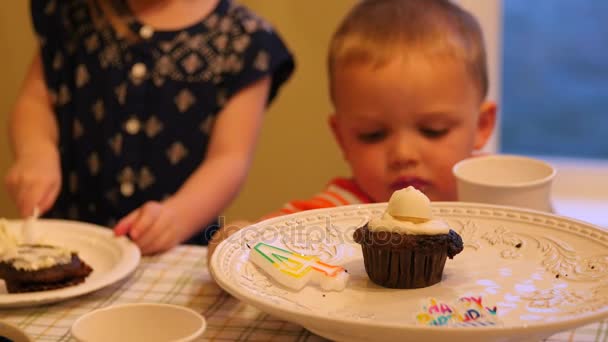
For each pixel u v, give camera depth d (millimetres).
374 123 1190
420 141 1177
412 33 1179
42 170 1303
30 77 1531
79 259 882
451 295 663
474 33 1223
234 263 684
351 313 626
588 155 2258
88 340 615
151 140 1449
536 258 722
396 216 688
